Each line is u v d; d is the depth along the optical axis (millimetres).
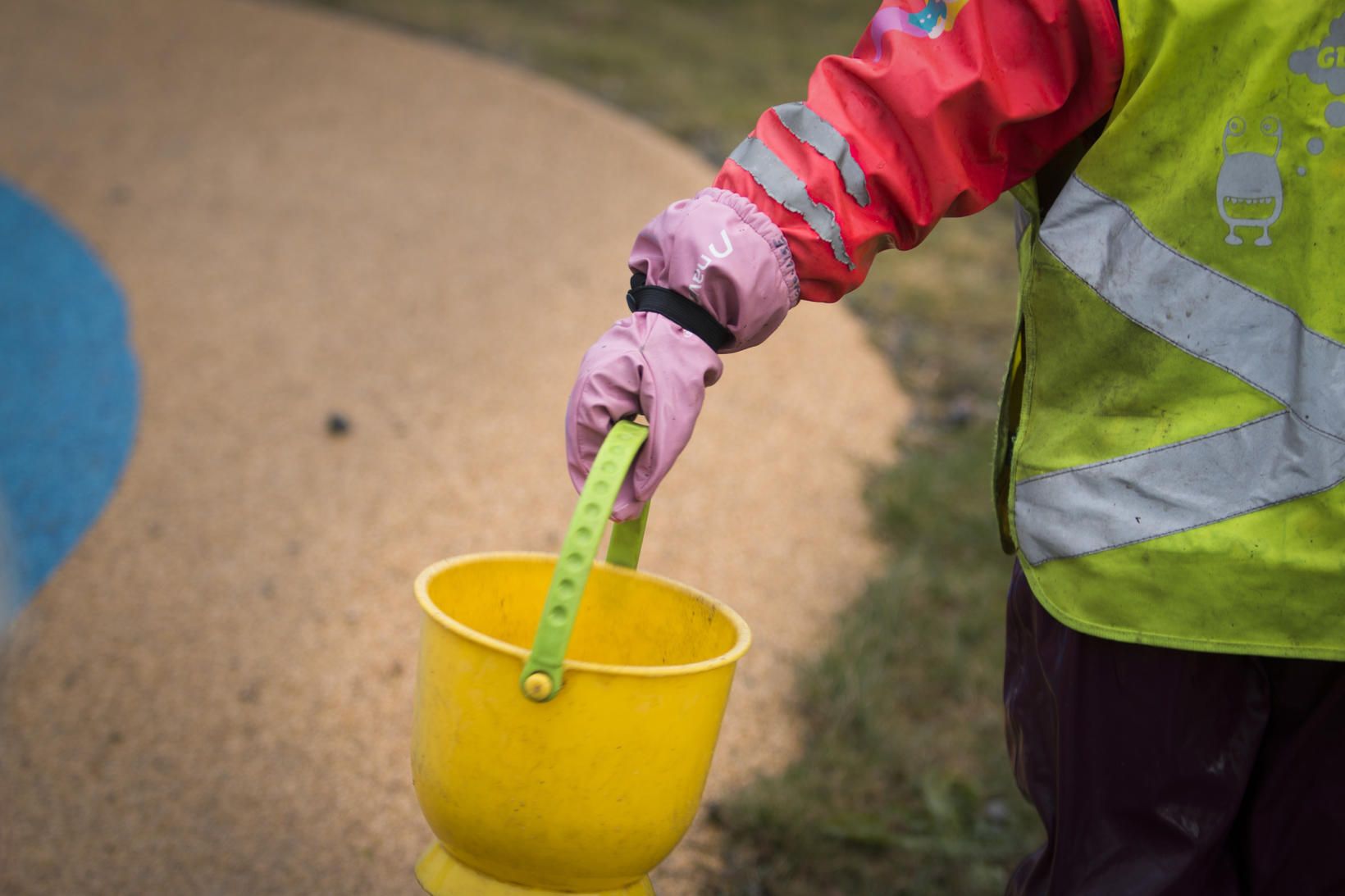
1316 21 1272
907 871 2396
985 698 2963
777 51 10102
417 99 7723
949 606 3361
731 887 2287
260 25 9023
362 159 6613
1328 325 1299
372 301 5000
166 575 3188
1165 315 1367
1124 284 1384
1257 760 1505
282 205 5895
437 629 1337
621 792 1312
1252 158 1308
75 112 6895
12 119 6688
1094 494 1419
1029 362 1494
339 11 9719
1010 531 1657
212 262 5215
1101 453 1423
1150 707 1438
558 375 4586
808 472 4117
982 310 5570
